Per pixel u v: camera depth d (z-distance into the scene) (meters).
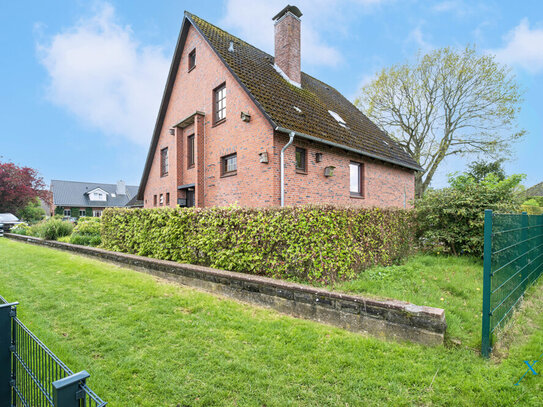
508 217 3.60
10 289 5.15
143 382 2.49
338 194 10.51
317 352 2.93
